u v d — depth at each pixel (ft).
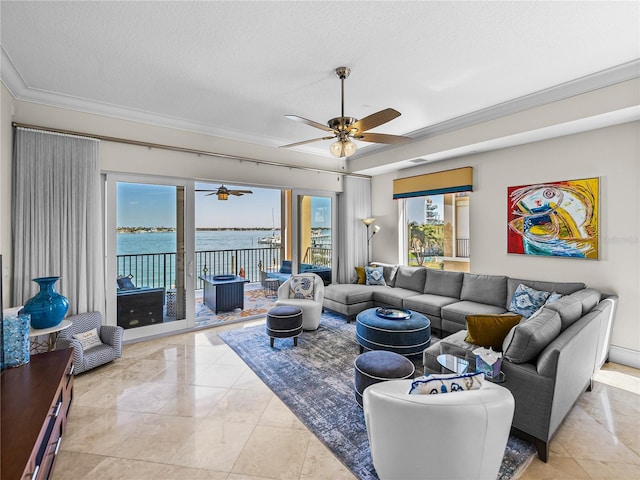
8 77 8.92
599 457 6.07
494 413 4.15
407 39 7.45
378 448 4.87
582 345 7.03
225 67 8.77
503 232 13.19
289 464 5.89
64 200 10.33
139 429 6.89
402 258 18.38
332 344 12.05
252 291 22.65
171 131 12.95
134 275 12.26
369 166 17.71
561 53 8.05
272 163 15.78
